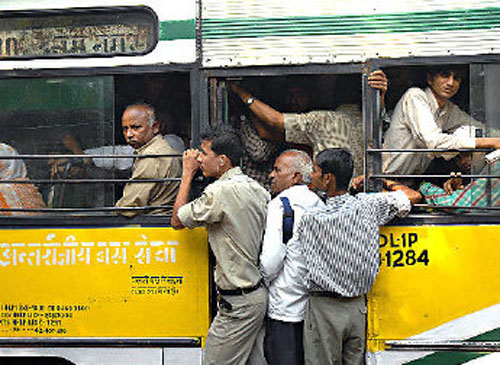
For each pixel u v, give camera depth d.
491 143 3.73
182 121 4.25
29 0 3.96
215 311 3.86
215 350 3.58
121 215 3.90
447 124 4.00
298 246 3.60
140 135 3.98
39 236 3.93
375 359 3.77
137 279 3.88
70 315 3.91
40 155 3.90
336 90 4.31
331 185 3.64
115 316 3.89
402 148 3.96
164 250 3.87
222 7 3.86
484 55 3.77
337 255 3.49
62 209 3.90
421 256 3.76
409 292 3.76
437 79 3.90
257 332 3.64
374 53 3.80
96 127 3.97
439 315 3.75
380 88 3.78
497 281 3.74
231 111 4.31
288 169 3.77
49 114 3.99
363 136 3.83
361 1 3.81
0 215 3.98
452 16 3.78
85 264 3.90
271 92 4.31
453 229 3.76
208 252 3.84
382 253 3.77
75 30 3.95
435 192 3.87
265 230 3.63
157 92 4.23
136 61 3.90
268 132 4.22
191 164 3.75
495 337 3.73
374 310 3.77
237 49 3.85
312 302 3.56
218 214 3.49
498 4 3.77
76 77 3.97
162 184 3.94
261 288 3.59
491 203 3.80
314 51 3.82
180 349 3.85
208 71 3.86
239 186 3.55
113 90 3.96
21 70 3.96
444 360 3.74
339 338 3.52
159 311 3.87
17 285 3.94
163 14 3.88
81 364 3.91
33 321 3.93
